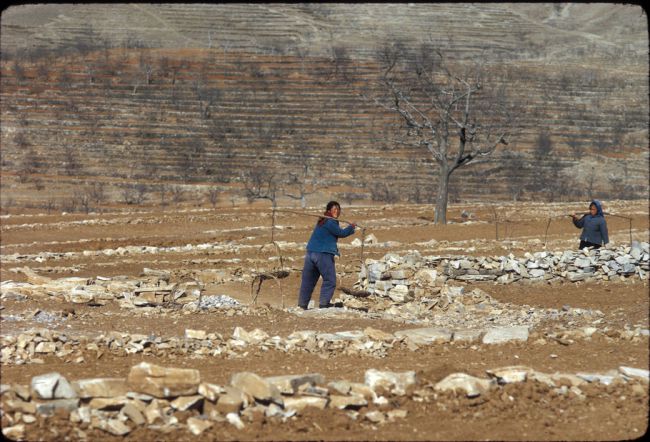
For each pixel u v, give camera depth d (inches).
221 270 695.1
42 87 4242.1
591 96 4397.1
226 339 382.6
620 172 3292.3
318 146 3585.1
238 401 271.6
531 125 3828.7
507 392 302.2
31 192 2891.2
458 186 3063.5
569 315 481.7
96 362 343.9
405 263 589.6
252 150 3538.4
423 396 295.1
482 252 837.2
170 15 7657.5
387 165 3334.2
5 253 902.4
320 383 299.1
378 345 374.3
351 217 1326.3
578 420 282.5
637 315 461.7
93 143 3580.2
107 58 4864.7
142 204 2706.7
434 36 6870.1
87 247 946.7
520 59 5728.3
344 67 4626.0
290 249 892.0
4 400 262.7
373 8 7810.0
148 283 569.9
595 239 658.2
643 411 289.7
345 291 571.8
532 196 2962.6
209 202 2733.8
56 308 488.7
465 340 391.9
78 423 257.9
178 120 3895.2
